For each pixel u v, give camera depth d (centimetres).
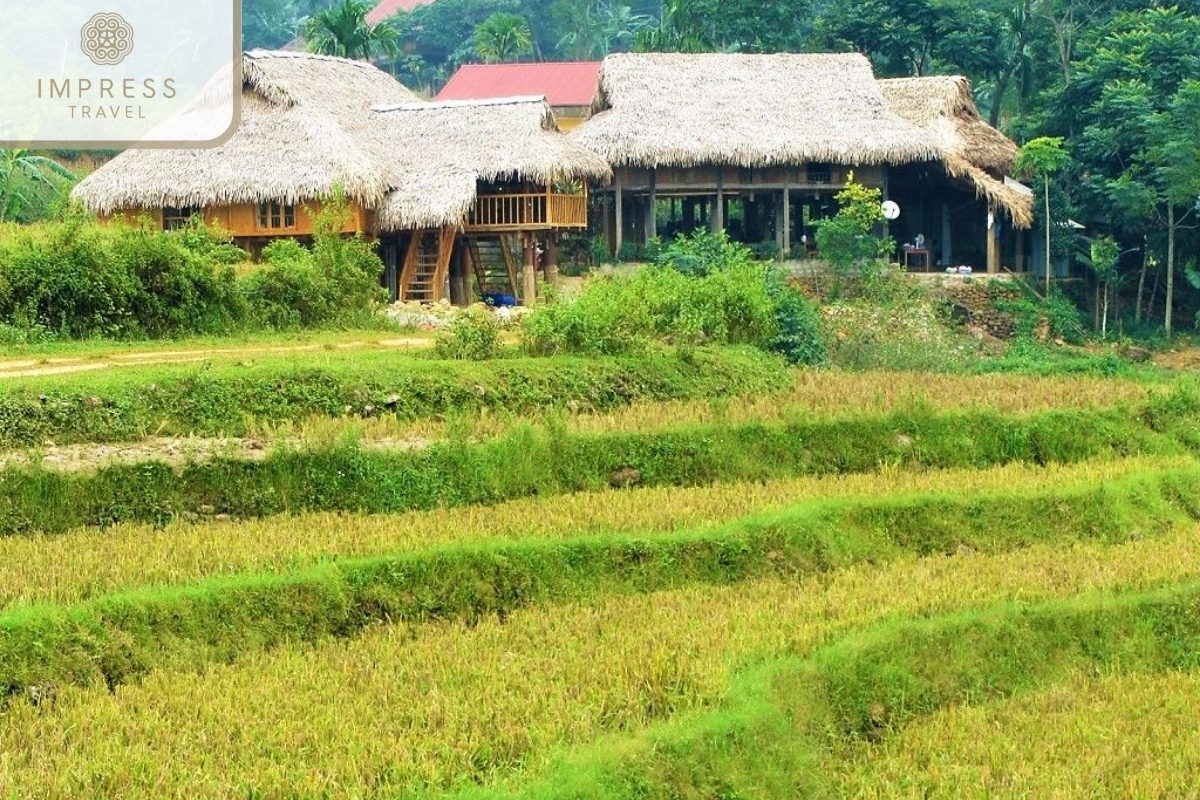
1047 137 7344
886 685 2205
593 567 2580
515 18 11888
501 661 2134
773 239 7475
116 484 2666
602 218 7381
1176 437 3988
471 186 5794
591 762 1783
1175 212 7000
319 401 3225
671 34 9375
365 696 1975
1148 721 2172
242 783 1708
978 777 1966
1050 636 2436
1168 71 7088
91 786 1700
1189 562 2814
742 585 2627
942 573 2725
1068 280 7150
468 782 1755
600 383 3703
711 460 3334
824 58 7206
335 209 5122
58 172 7219
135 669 2064
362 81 6619
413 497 2905
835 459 3509
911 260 7381
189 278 4166
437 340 3934
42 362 3447
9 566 2300
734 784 1855
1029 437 3762
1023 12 8638
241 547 2453
